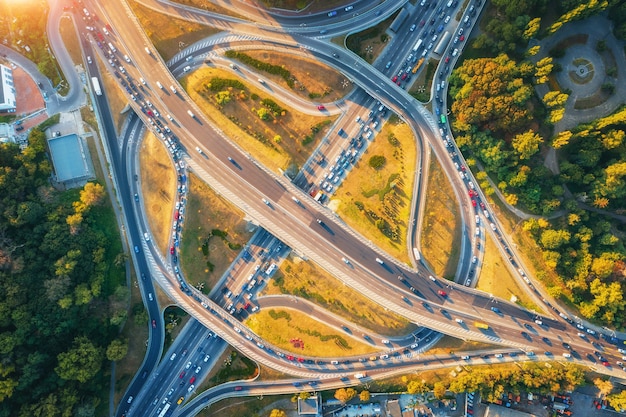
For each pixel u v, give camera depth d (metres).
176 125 115.69
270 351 114.94
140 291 115.06
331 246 114.38
